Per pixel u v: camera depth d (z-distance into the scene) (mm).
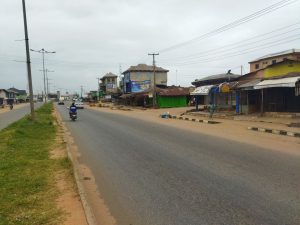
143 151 12008
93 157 11055
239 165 9219
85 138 16172
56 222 5137
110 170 9055
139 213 5727
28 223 5055
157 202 6270
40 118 27781
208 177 7980
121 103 76875
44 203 6047
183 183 7512
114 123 25562
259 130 18516
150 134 17484
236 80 33344
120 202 6352
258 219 5266
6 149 11695
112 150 12414
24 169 8719
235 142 13844
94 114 40031
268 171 8438
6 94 99812
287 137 15477
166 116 32875
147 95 56438
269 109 26734
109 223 5344
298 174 8086
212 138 15320
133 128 21156
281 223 5086
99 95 110812
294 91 24438
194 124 23844
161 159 10391
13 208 5738
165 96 54438
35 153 11164
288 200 6141
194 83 47906
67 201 6176
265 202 6062
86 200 6105
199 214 5570
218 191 6824
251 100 28469
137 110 49688
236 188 7000
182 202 6215
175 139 15188
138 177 8195
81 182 7855
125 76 85812
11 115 40062
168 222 5273
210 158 10336
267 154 10883
